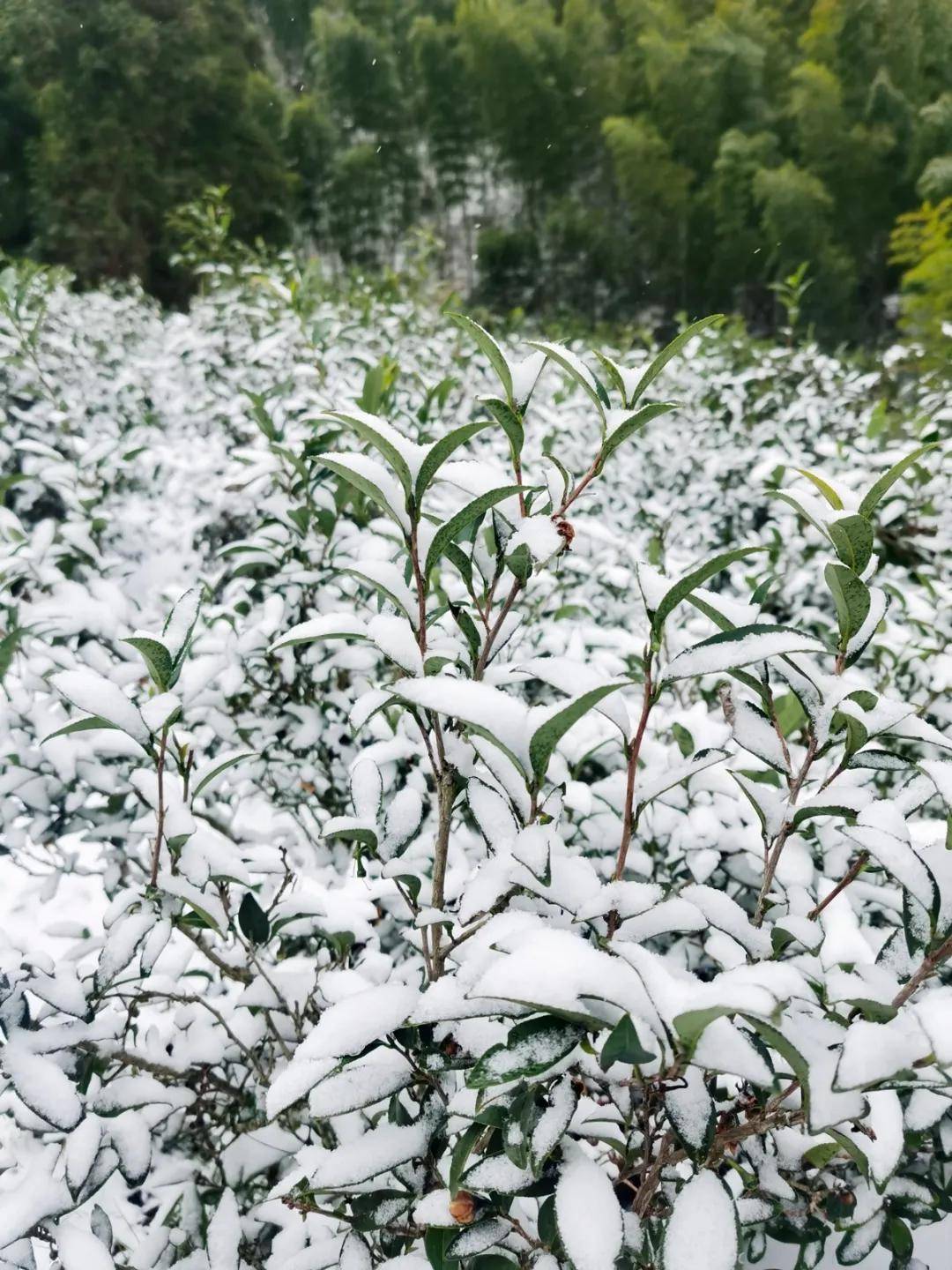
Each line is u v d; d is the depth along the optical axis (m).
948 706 2.13
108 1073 1.51
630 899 0.87
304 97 28.53
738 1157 1.12
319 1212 1.08
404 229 28.58
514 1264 0.97
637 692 2.37
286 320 5.36
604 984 0.69
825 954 1.05
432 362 5.53
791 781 1.01
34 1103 1.10
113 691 1.07
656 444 4.48
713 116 23.59
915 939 0.88
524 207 28.12
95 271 20.11
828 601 3.15
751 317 22.34
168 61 22.03
